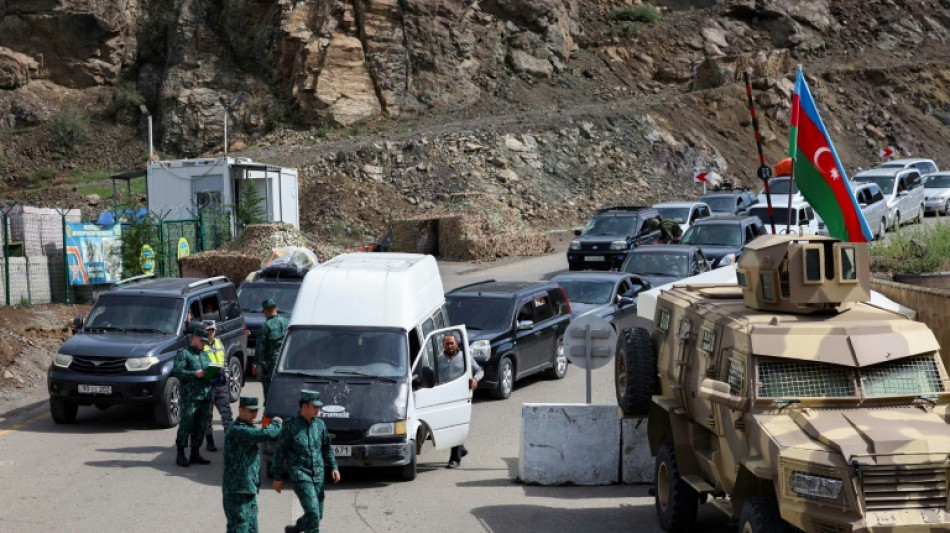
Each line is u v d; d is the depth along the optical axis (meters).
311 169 71.38
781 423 12.48
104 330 24.98
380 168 72.19
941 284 29.05
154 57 99.50
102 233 42.09
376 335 20.23
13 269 38.00
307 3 91.25
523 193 72.56
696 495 15.34
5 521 16.39
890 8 115.19
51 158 91.00
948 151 94.88
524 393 27.84
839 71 101.56
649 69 103.38
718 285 17.34
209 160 54.91
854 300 13.68
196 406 20.17
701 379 14.33
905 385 12.92
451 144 75.00
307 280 21.25
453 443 20.48
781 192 57.53
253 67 93.56
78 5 96.00
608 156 78.88
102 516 16.69
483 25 97.00
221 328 26.44
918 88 100.50
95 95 97.56
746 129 88.44
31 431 23.75
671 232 47.81
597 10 111.88
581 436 19.14
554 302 30.11
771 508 12.27
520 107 91.06
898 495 11.37
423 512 17.08
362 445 18.78
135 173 61.25
